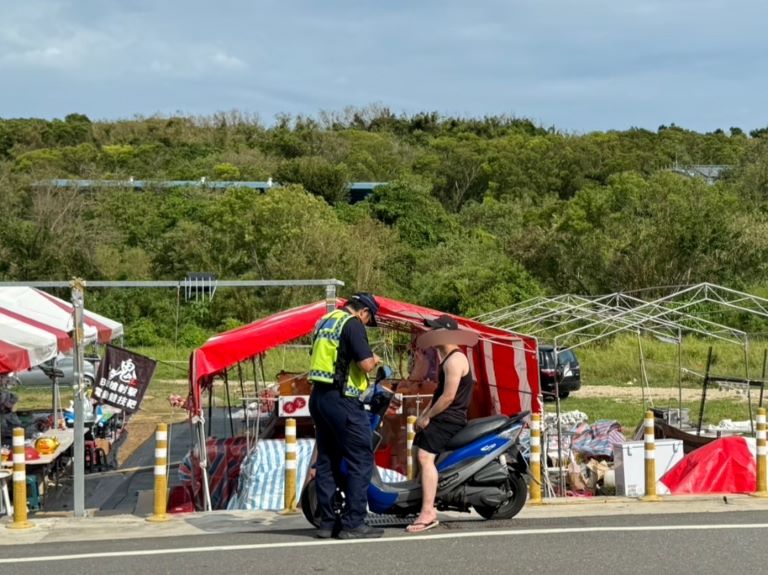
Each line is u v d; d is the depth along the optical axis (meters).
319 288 44.38
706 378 17.03
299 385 14.16
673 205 45.66
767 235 42.81
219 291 42.91
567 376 25.97
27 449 13.48
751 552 7.18
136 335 39.16
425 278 46.66
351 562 7.13
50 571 7.19
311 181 70.75
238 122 98.69
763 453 10.20
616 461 11.91
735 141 89.12
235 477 12.98
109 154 85.38
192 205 56.72
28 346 13.49
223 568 7.08
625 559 7.02
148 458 18.09
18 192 52.59
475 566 6.90
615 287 43.69
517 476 8.70
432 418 8.28
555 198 72.69
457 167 78.25
